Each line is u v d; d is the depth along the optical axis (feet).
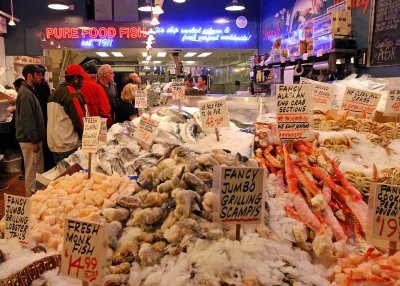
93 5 32.27
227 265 3.92
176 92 11.85
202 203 4.86
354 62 18.24
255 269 3.93
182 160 5.55
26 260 4.45
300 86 6.54
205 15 32.91
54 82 35.12
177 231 4.47
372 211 4.09
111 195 6.21
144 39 32.40
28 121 14.20
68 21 32.22
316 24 19.26
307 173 5.96
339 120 7.75
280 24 29.14
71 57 36.76
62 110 13.02
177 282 3.84
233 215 4.19
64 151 13.15
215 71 40.75
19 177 19.67
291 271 4.01
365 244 4.76
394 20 15.98
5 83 27.45
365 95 8.28
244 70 36.60
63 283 4.06
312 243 4.69
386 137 7.50
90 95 15.52
